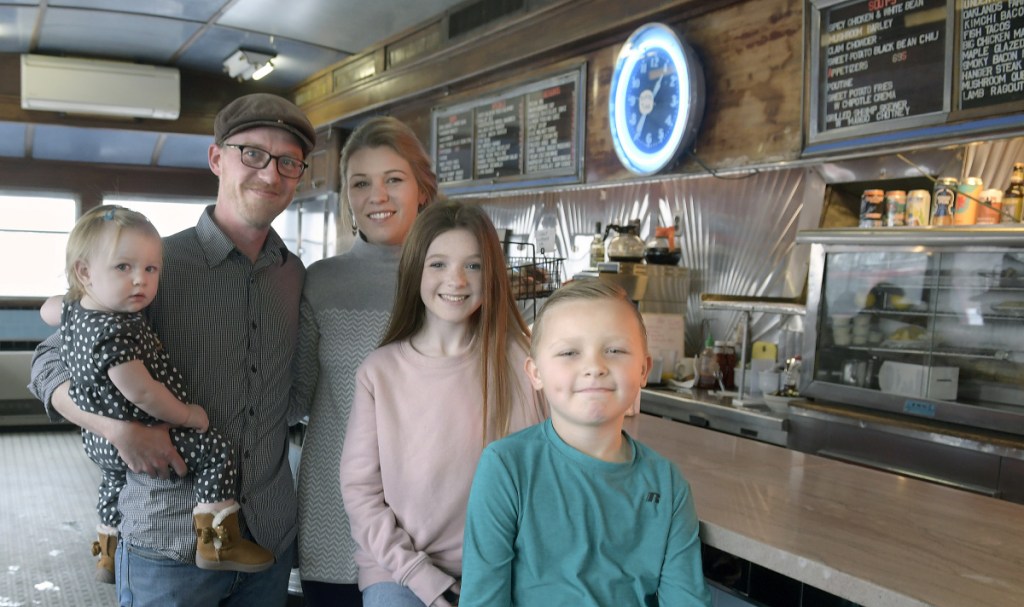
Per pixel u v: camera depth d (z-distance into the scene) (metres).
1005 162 2.81
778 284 3.64
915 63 2.93
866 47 3.08
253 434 1.75
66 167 7.75
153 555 1.66
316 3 5.24
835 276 3.04
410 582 1.42
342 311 1.84
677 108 3.76
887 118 3.02
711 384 3.73
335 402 1.82
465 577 1.29
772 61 3.50
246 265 1.77
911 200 3.03
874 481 1.67
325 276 1.89
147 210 8.20
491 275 1.55
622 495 1.29
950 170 2.96
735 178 3.85
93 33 6.01
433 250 1.54
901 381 2.78
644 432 2.18
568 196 4.88
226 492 1.65
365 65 6.34
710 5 3.74
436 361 1.57
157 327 1.71
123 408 1.59
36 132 7.01
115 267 1.60
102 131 7.07
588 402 1.27
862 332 2.95
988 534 1.33
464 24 5.19
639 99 3.97
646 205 4.36
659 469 1.33
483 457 1.34
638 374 1.31
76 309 1.66
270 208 1.74
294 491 1.86
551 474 1.30
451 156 5.48
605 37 4.28
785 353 3.61
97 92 6.54
